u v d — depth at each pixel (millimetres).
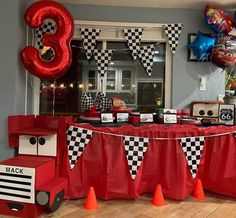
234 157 2549
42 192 2062
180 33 3287
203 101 3186
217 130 2541
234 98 2992
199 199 2561
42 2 2457
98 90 3312
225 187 2566
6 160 2305
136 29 3260
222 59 2955
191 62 3330
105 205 2400
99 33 3236
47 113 3289
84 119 2732
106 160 2410
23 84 2771
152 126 2473
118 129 2424
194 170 2555
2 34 2490
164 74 3381
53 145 2408
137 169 2457
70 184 2414
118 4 3203
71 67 3283
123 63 3332
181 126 2504
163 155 2506
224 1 3061
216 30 3092
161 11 3297
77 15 3213
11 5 2494
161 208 2355
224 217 2199
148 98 3385
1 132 2520
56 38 2461
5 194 2127
